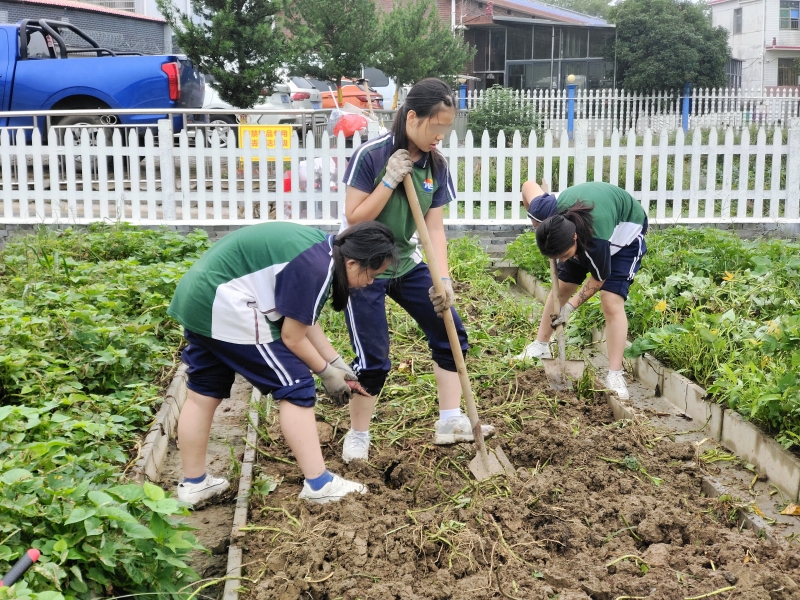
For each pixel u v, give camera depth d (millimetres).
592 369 5949
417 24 18844
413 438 5043
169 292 7012
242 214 11242
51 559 3084
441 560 3688
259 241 3818
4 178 10711
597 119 24484
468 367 6203
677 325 6281
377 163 4316
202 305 3852
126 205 10797
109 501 3191
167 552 3359
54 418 4148
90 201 10688
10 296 6918
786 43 42969
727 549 3635
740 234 10656
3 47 12594
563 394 5637
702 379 5668
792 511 4129
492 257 10578
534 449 4711
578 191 5531
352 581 3408
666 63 28422
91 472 4008
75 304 6219
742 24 44125
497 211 10742
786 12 42719
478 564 3631
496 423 5211
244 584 3527
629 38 29141
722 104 26875
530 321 7395
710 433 5180
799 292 7129
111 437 4754
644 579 3420
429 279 4668
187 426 4168
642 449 4719
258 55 15453
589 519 3955
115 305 6254
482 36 27938
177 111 10656
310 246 3777
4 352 5238
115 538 3242
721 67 29656
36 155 10664
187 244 9125
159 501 3207
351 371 4254
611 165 10562
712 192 10672
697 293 7242
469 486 4363
